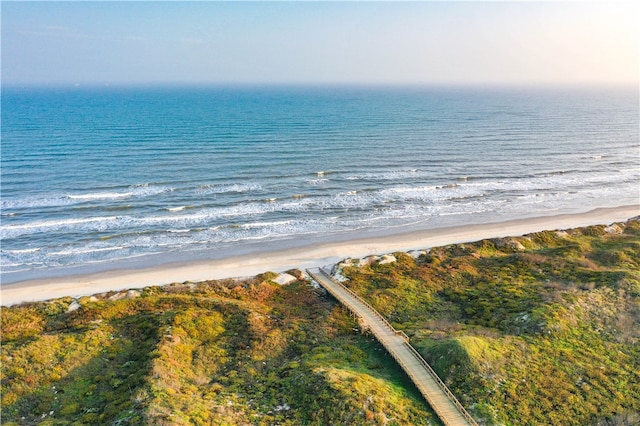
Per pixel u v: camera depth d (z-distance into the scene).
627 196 95.62
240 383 35.09
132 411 29.88
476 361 35.59
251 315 45.62
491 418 30.75
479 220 80.69
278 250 67.44
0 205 80.19
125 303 49.38
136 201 84.19
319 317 46.31
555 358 36.69
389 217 81.19
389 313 48.16
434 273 57.28
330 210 83.62
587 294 45.72
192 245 68.44
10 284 56.47
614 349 38.00
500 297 48.91
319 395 31.55
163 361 36.25
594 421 30.75
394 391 33.00
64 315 47.53
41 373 35.91
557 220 81.00
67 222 74.31
